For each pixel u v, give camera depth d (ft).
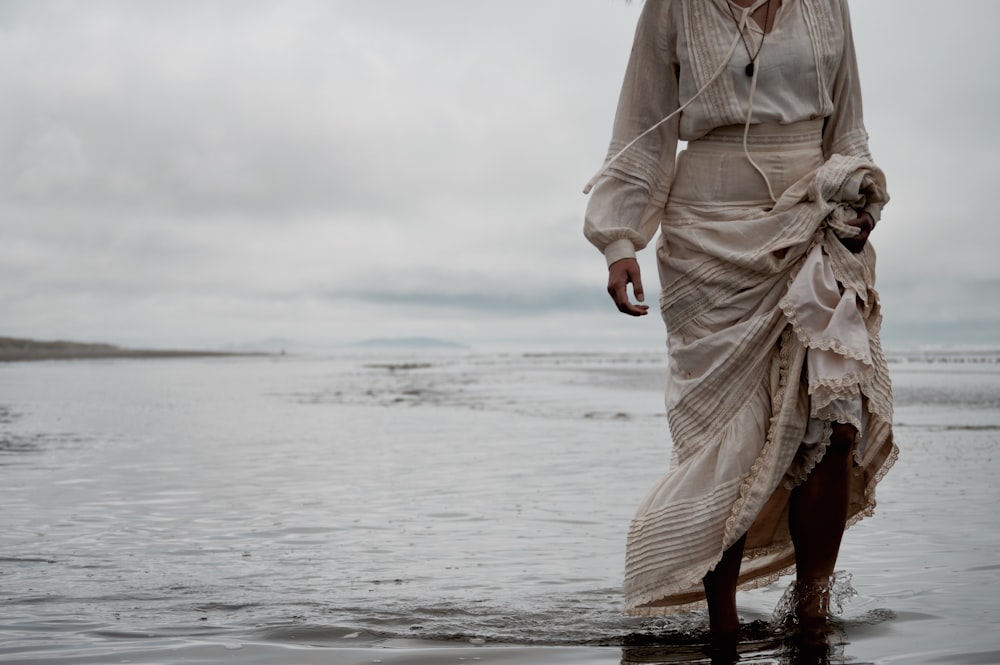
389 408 46.11
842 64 10.62
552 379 73.46
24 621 10.57
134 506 19.06
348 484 21.84
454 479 22.41
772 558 10.97
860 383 9.53
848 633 9.62
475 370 100.68
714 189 10.39
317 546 15.02
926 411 37.24
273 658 9.11
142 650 9.40
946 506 17.15
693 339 10.26
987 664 8.43
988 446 26.00
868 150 10.76
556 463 24.90
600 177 10.80
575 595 11.79
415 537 15.69
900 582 11.78
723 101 10.27
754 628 10.12
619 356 156.76
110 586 12.31
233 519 17.53
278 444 30.53
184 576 12.91
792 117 10.25
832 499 9.87
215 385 72.90
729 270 10.05
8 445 30.60
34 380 82.69
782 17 10.28
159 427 37.06
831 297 9.65
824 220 9.94
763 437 9.81
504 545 14.97
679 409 10.18
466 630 10.17
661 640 9.72
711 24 10.35
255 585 12.37
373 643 9.68
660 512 9.89
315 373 100.32
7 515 18.10
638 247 10.73
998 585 11.48
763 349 9.87
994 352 131.64
